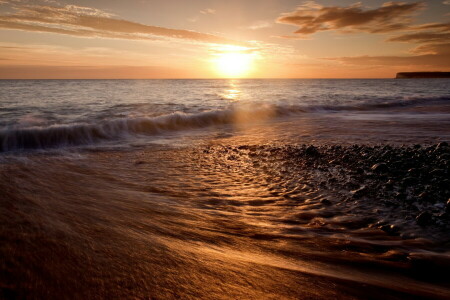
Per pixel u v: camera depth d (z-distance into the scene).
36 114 11.70
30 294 1.08
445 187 3.89
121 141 7.70
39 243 1.57
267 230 2.56
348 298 1.39
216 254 1.83
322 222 2.83
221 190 3.87
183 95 28.89
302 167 5.13
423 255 2.09
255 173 4.79
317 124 10.70
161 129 9.66
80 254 1.50
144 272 1.39
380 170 4.71
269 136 8.48
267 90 42.38
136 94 29.00
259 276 1.53
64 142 7.14
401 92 33.81
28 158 5.35
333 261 1.98
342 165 5.16
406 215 3.04
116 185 3.85
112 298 1.13
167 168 5.03
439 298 1.49
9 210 2.21
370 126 9.90
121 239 1.85
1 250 1.41
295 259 1.96
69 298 1.09
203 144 7.39
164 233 2.20
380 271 1.85
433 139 7.46
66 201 2.79
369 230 2.66
